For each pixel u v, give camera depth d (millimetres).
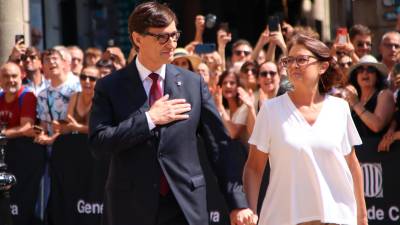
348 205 9820
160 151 9664
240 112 16266
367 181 15320
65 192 17234
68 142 17203
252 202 10164
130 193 9719
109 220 9914
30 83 19859
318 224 9781
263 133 10000
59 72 18203
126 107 9836
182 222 9711
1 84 17938
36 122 18172
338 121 9930
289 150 9758
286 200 9789
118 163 9820
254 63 17562
